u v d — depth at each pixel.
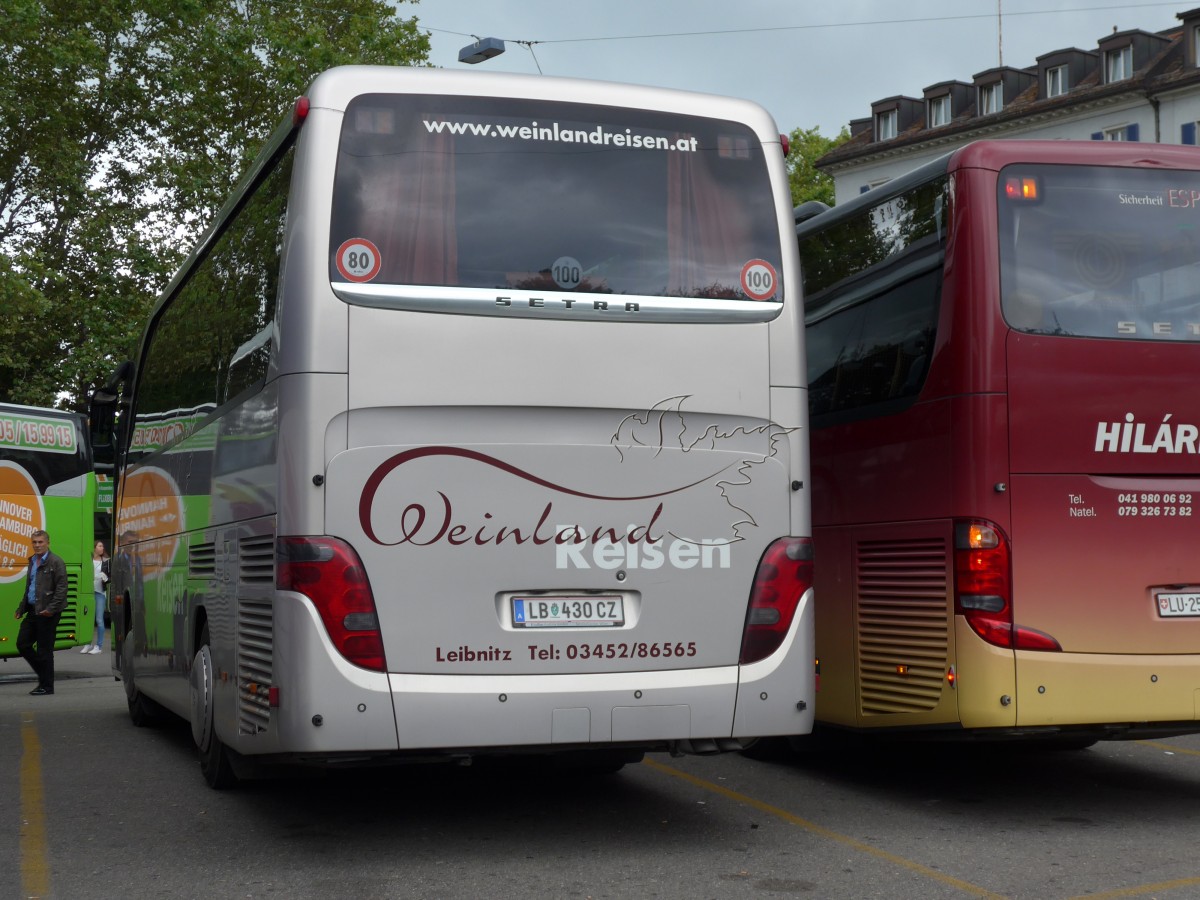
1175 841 6.70
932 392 7.49
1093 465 7.22
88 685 18.23
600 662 6.25
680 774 8.91
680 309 6.51
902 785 8.45
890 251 8.15
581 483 6.29
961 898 5.56
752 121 6.86
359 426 6.05
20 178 38.31
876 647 7.99
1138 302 7.40
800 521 6.64
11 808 7.74
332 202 6.15
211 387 8.30
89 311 36.28
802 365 6.71
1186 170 7.58
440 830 7.02
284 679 6.01
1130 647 7.16
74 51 36.12
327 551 5.98
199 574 8.38
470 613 6.11
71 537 19.64
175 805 7.80
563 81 6.58
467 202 6.31
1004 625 7.06
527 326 6.27
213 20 36.78
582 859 6.32
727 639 6.45
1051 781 8.61
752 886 5.78
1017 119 58.34
